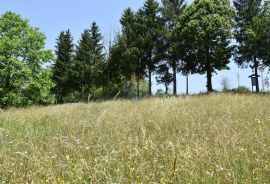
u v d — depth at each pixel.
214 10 47.12
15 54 47.16
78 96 69.81
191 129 8.28
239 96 20.78
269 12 47.50
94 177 4.69
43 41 49.19
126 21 61.09
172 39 55.78
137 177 4.79
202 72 51.09
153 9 59.28
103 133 8.00
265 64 48.22
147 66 58.81
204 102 16.94
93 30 69.88
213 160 5.46
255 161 5.28
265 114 10.33
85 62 67.31
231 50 48.62
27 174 4.68
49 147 6.48
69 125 9.12
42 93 48.16
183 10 55.34
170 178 4.71
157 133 8.00
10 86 46.03
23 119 10.94
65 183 4.66
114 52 59.59
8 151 6.26
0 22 48.34
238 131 7.54
